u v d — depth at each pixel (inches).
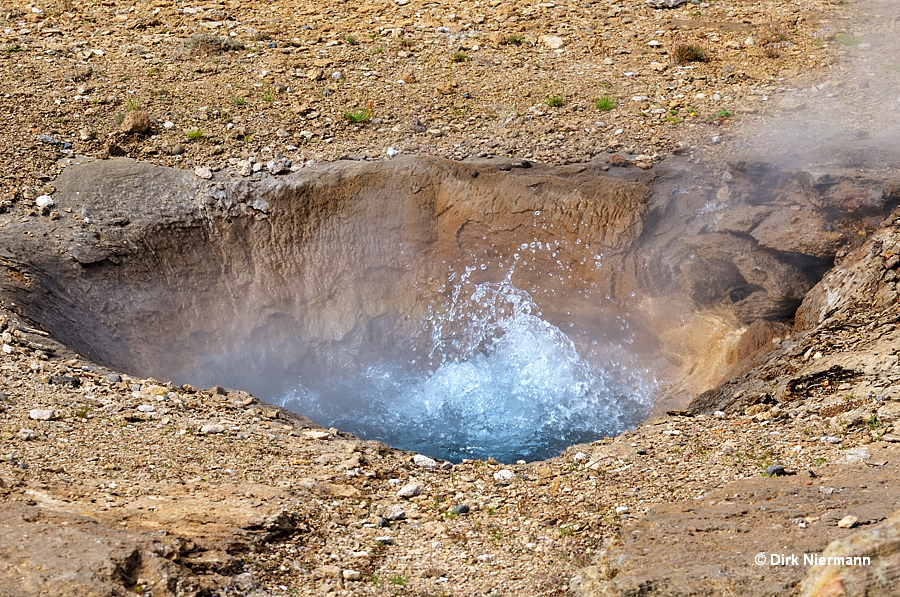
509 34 594.6
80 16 610.5
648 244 429.1
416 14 627.2
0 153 454.0
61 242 410.3
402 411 438.9
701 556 183.9
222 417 294.2
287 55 566.3
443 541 221.5
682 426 290.5
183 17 614.9
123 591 167.2
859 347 303.9
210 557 193.6
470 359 462.9
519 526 227.8
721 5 634.2
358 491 245.6
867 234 357.7
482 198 450.9
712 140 469.1
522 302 455.8
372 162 467.2
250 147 481.7
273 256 456.8
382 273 467.8
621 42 583.8
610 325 438.0
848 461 234.7
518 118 506.9
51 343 330.0
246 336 450.9
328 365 463.5
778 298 373.4
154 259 433.4
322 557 207.9
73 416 270.7
